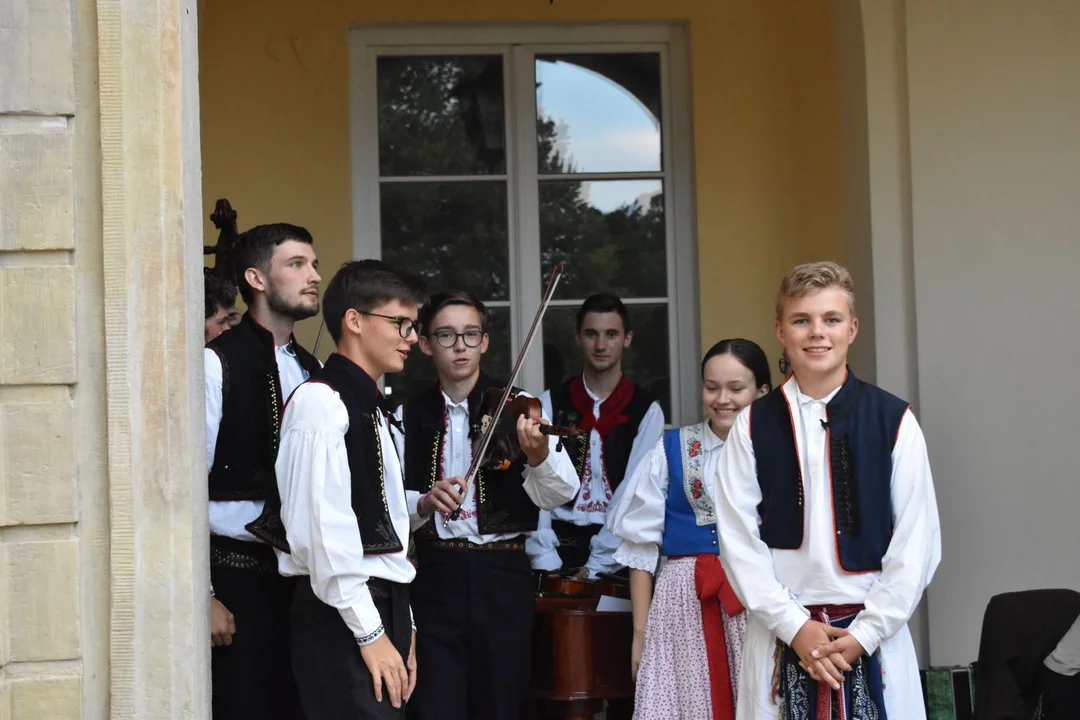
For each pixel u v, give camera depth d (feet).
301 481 11.06
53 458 10.08
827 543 11.68
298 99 20.16
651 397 17.87
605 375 17.79
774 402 12.17
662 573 14.15
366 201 20.49
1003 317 17.20
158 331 10.23
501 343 20.72
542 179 20.79
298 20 20.21
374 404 11.87
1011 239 17.24
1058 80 17.29
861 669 11.50
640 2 20.53
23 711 10.01
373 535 11.43
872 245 17.40
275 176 20.08
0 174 10.08
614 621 14.89
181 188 10.28
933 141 17.22
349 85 20.34
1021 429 17.15
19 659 10.03
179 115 10.29
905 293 17.37
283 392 13.23
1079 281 17.25
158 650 10.18
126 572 10.15
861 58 17.57
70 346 10.10
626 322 17.95
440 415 14.85
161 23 10.27
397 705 11.23
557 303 20.76
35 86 10.12
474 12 20.31
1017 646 13.84
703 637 13.73
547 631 14.97
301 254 13.34
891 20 17.43
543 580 15.97
